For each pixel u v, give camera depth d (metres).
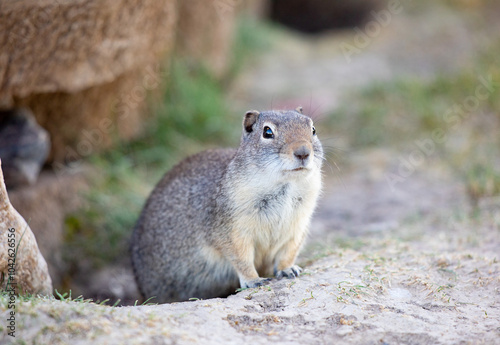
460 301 7.82
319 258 9.81
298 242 9.38
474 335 6.69
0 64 10.21
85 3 10.95
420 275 8.55
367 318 7.11
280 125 8.85
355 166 16.17
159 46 13.63
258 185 8.70
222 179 9.17
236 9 26.09
